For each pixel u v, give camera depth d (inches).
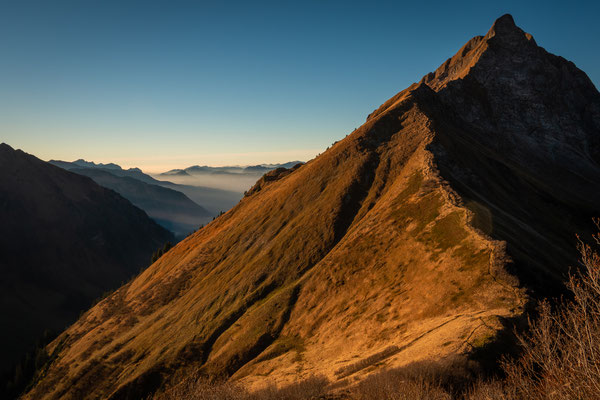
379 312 1646.2
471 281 1366.9
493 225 1950.1
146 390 2613.2
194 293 3855.8
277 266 3191.4
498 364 794.2
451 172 3284.9
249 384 1486.2
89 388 3073.3
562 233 3425.2
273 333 2287.2
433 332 1099.9
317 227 3393.2
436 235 1935.3
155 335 3361.2
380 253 2213.3
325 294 2268.7
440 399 589.6
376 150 4244.6
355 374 977.5
